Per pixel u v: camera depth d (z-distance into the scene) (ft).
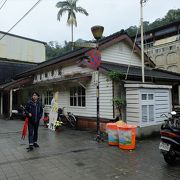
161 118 30.04
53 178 14.71
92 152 21.08
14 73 72.28
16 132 33.01
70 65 40.81
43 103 50.55
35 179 14.58
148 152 21.07
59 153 20.77
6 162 18.12
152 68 48.55
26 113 22.30
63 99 42.22
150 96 28.73
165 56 91.86
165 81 37.17
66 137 28.63
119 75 28.71
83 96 36.83
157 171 15.98
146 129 27.89
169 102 31.40
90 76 34.27
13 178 14.76
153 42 102.53
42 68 48.39
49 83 41.78
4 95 63.93
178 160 18.69
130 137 21.90
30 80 55.77
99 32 26.58
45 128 37.14
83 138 27.81
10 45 81.30
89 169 16.39
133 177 14.84
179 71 86.07
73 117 37.32
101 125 32.12
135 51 43.09
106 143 24.91
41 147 23.18
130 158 19.11
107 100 31.42
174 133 17.08
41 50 90.89
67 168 16.62
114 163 17.78
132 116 27.99
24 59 85.10
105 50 37.93
